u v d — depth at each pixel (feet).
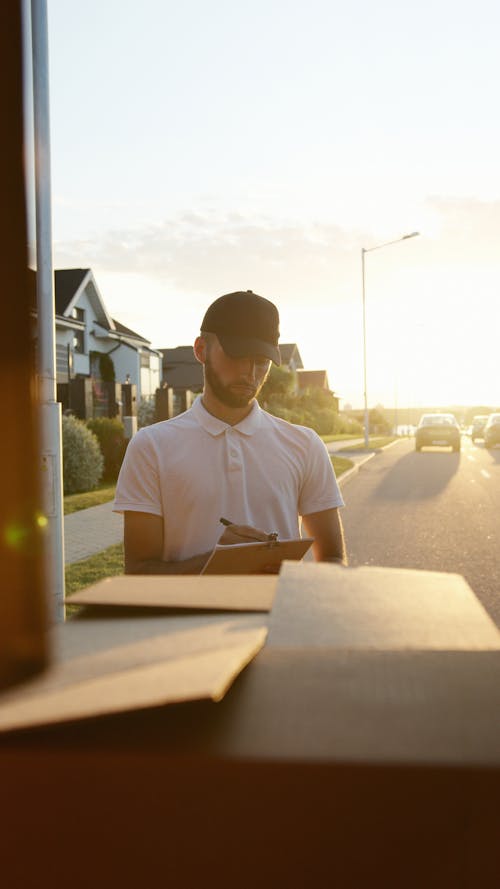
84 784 1.94
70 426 50.03
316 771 1.88
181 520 6.57
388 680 2.31
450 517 37.63
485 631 2.74
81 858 1.94
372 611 2.97
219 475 6.61
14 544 2.14
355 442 144.66
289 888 1.90
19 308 2.09
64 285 117.39
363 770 1.87
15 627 2.15
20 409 2.11
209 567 5.25
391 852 1.88
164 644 2.51
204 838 1.91
